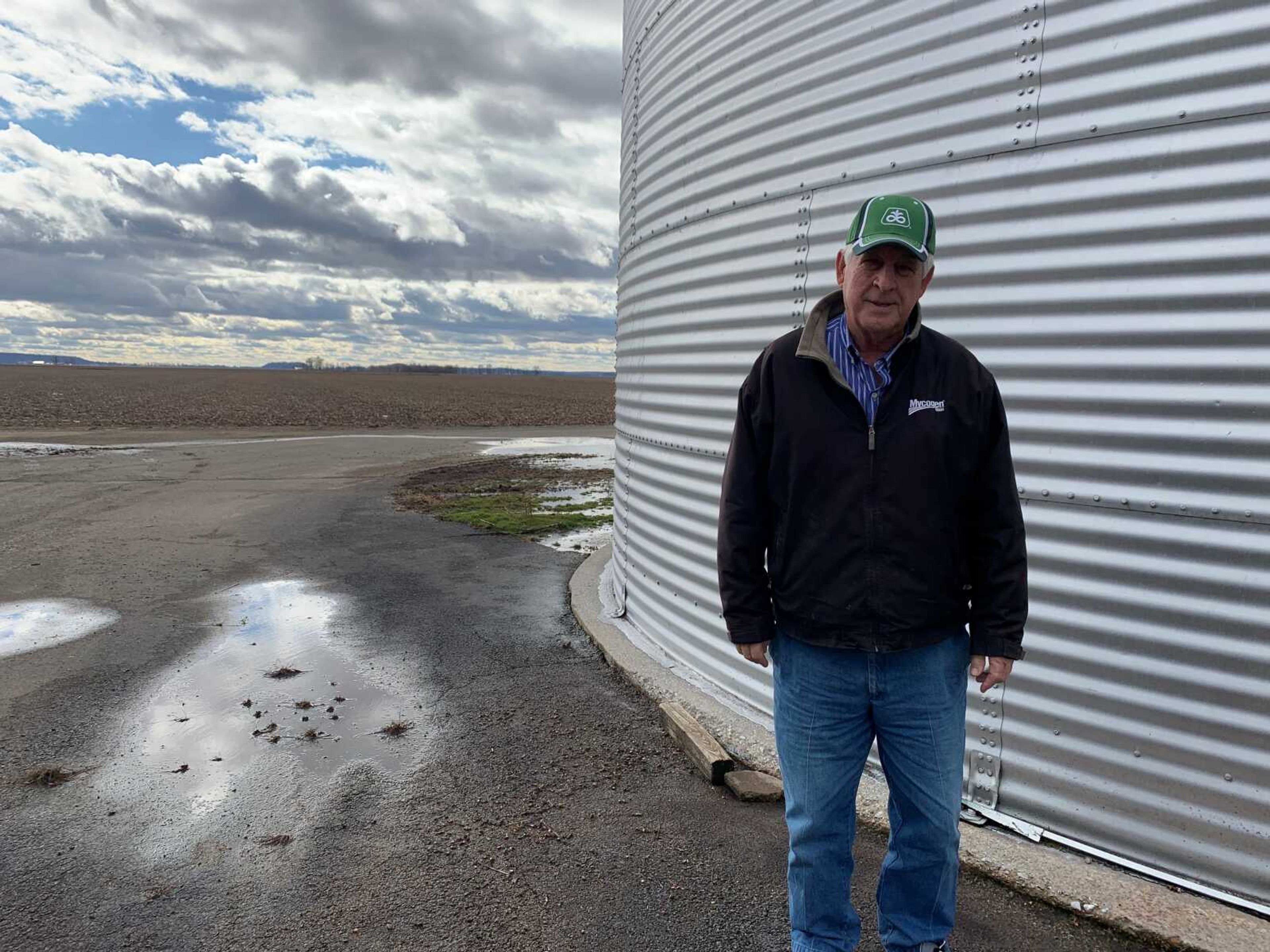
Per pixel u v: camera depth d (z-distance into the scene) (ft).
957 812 6.80
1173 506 8.18
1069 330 8.82
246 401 150.92
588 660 16.20
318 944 7.82
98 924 8.10
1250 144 7.53
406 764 11.74
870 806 10.15
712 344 13.82
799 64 11.73
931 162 9.94
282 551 26.71
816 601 6.54
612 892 8.68
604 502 37.81
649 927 8.12
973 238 9.54
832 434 6.32
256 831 9.91
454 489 42.34
